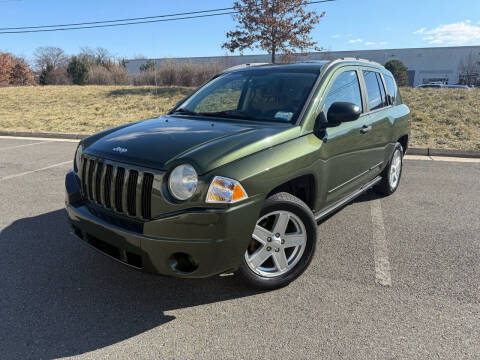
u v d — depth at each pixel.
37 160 7.73
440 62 51.47
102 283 3.03
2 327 2.49
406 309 2.69
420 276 3.14
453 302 2.77
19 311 2.66
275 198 2.72
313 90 3.32
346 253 3.57
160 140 2.74
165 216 2.37
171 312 2.67
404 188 5.73
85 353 2.26
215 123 3.18
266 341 2.37
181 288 2.98
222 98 3.77
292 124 3.06
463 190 5.61
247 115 3.35
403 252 3.59
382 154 4.53
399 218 4.48
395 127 4.78
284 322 2.55
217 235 2.37
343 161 3.51
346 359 2.21
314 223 2.98
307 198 3.21
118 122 13.24
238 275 2.76
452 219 4.44
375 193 5.38
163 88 21.70
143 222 2.43
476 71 49.62
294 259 3.00
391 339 2.38
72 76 41.56
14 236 3.91
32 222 4.30
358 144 3.76
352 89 3.89
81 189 2.97
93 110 15.92
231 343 2.35
